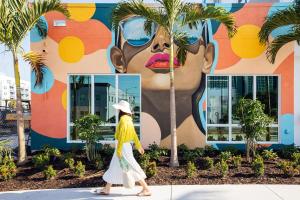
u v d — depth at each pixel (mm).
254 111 9758
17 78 10070
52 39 12305
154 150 10734
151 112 12398
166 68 12297
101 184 8062
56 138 12414
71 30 12297
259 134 9930
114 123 12531
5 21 9570
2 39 9656
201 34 12297
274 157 10273
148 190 7090
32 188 7910
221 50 12320
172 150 9531
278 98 12516
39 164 9375
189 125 12367
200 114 12352
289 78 12352
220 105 12555
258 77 12539
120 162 6715
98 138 10172
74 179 8406
